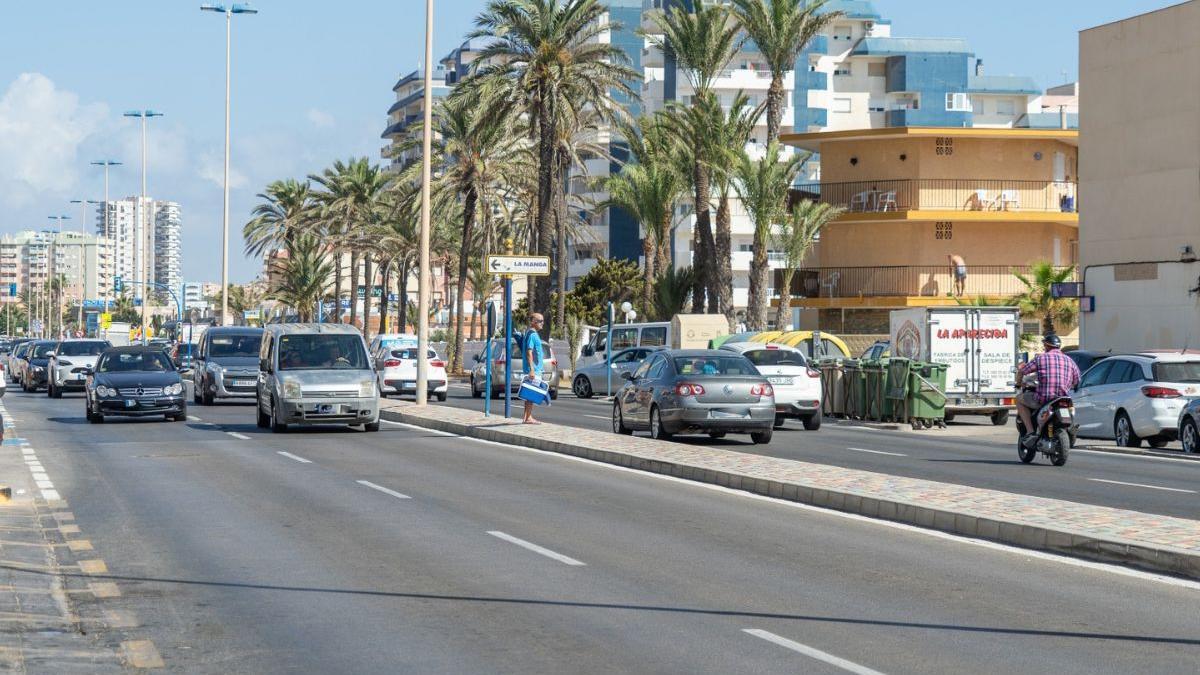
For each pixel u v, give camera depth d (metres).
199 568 11.75
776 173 60.84
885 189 65.19
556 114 55.72
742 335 46.09
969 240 64.75
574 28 55.47
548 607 10.04
